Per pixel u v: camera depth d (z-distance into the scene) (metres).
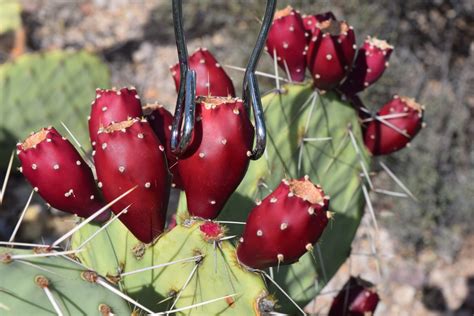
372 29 2.24
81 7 2.64
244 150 0.68
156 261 0.70
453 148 2.11
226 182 0.69
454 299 1.84
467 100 2.23
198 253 0.69
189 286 0.69
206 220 0.70
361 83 0.87
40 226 1.77
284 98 0.84
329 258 0.89
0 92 1.68
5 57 2.30
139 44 2.52
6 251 0.63
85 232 0.73
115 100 0.72
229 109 0.67
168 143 0.73
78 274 0.64
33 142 0.70
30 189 1.87
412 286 1.85
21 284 0.62
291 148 0.85
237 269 0.69
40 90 1.72
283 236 0.65
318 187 0.66
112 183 0.67
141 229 0.70
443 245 1.93
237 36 2.35
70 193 0.70
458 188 1.99
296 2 2.22
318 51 0.83
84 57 1.77
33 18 2.54
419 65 2.27
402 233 1.93
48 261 0.64
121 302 0.65
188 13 2.45
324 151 0.87
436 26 2.41
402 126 0.88
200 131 0.67
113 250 0.72
